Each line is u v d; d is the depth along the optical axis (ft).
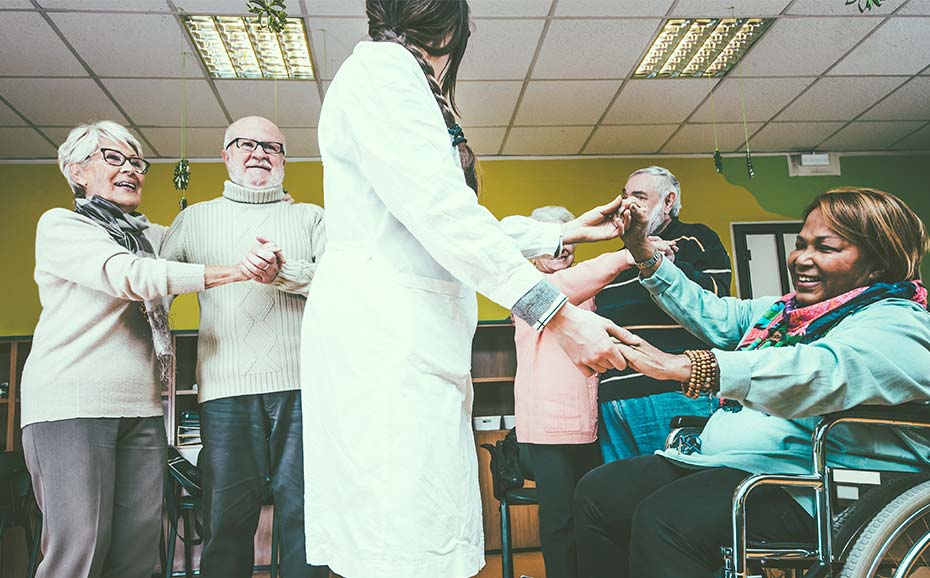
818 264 5.04
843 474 4.16
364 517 3.02
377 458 3.02
